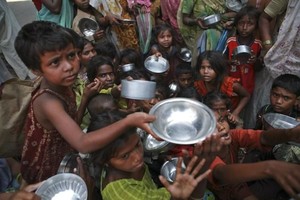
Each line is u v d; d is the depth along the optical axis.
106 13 3.49
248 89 3.00
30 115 1.51
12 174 2.10
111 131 1.17
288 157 1.84
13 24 4.10
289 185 1.00
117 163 1.39
